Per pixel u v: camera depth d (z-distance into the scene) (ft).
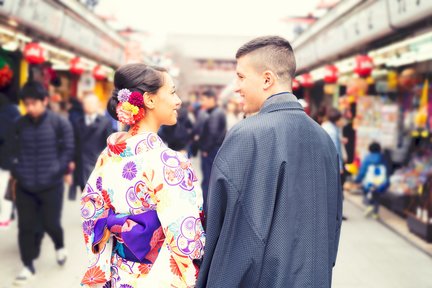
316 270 4.77
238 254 4.51
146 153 5.25
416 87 23.04
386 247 15.66
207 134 20.07
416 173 20.21
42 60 20.84
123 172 5.31
